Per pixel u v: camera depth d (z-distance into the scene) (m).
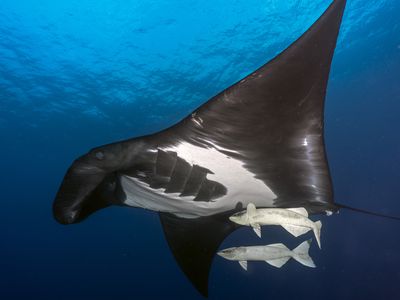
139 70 14.39
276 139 2.08
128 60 13.79
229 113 2.01
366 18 12.84
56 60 13.59
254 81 1.85
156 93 16.03
